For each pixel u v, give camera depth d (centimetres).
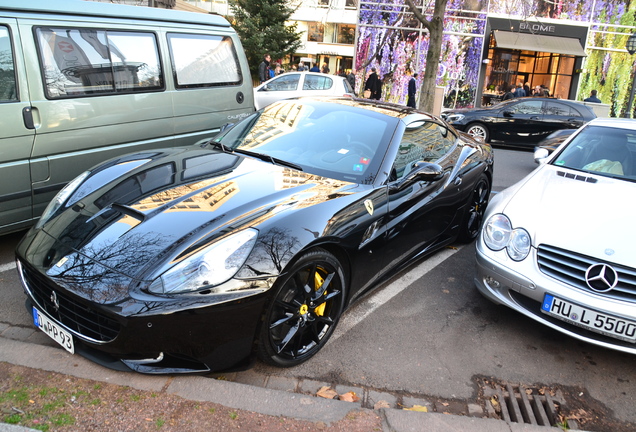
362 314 323
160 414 199
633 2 1725
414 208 336
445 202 383
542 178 364
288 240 230
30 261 229
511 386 264
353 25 2345
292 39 2034
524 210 308
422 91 1193
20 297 301
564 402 256
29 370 217
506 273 291
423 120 396
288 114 374
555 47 1695
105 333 210
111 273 210
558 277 275
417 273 398
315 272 251
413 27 1689
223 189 266
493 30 1706
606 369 288
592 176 362
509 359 288
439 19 1134
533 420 238
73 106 383
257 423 201
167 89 463
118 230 230
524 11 1521
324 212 257
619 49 1780
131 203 250
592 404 257
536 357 293
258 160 316
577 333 272
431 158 380
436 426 212
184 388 215
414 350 286
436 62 1166
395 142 335
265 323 223
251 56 1983
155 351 207
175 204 247
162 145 464
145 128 446
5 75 342
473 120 1157
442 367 273
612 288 258
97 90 403
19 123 347
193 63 493
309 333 263
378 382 253
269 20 2009
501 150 1147
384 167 315
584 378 277
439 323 320
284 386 240
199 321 205
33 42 359
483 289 315
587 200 315
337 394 238
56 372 218
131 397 206
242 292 212
